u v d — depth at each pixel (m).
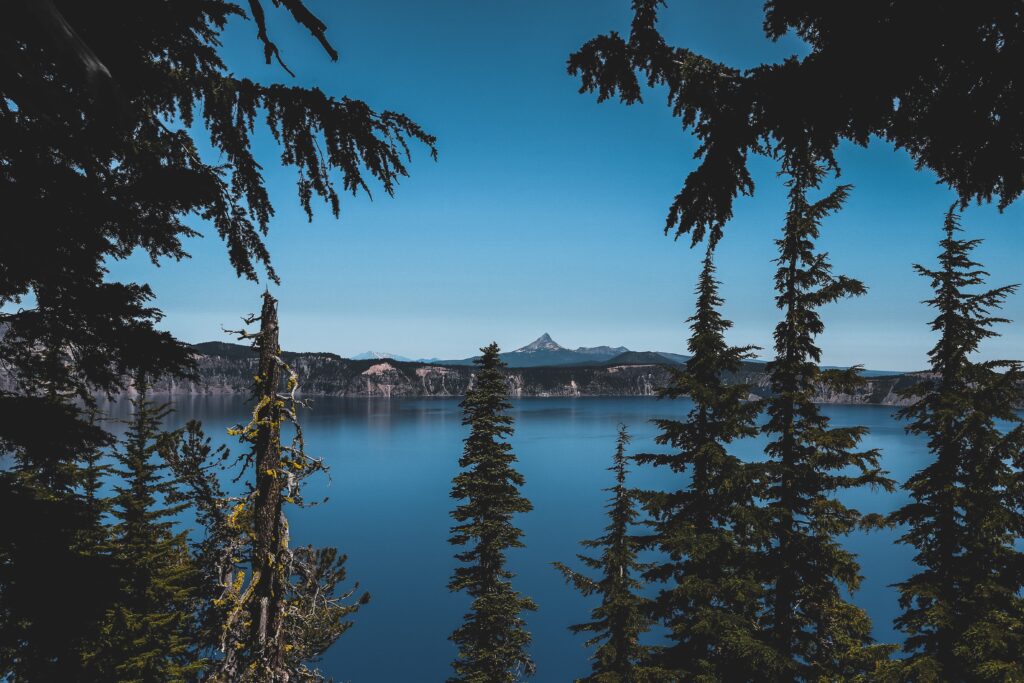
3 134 3.41
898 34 2.34
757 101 2.86
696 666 16.03
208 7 4.02
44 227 3.88
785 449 16.06
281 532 8.40
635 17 3.23
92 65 1.81
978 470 13.44
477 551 21.09
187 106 4.68
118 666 12.03
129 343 5.44
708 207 3.31
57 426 5.85
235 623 7.95
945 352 14.43
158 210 4.90
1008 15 2.21
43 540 5.82
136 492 14.84
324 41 2.72
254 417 8.40
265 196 5.07
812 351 15.78
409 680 63.16
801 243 15.57
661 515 17.56
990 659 12.46
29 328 5.09
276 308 8.61
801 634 16.08
